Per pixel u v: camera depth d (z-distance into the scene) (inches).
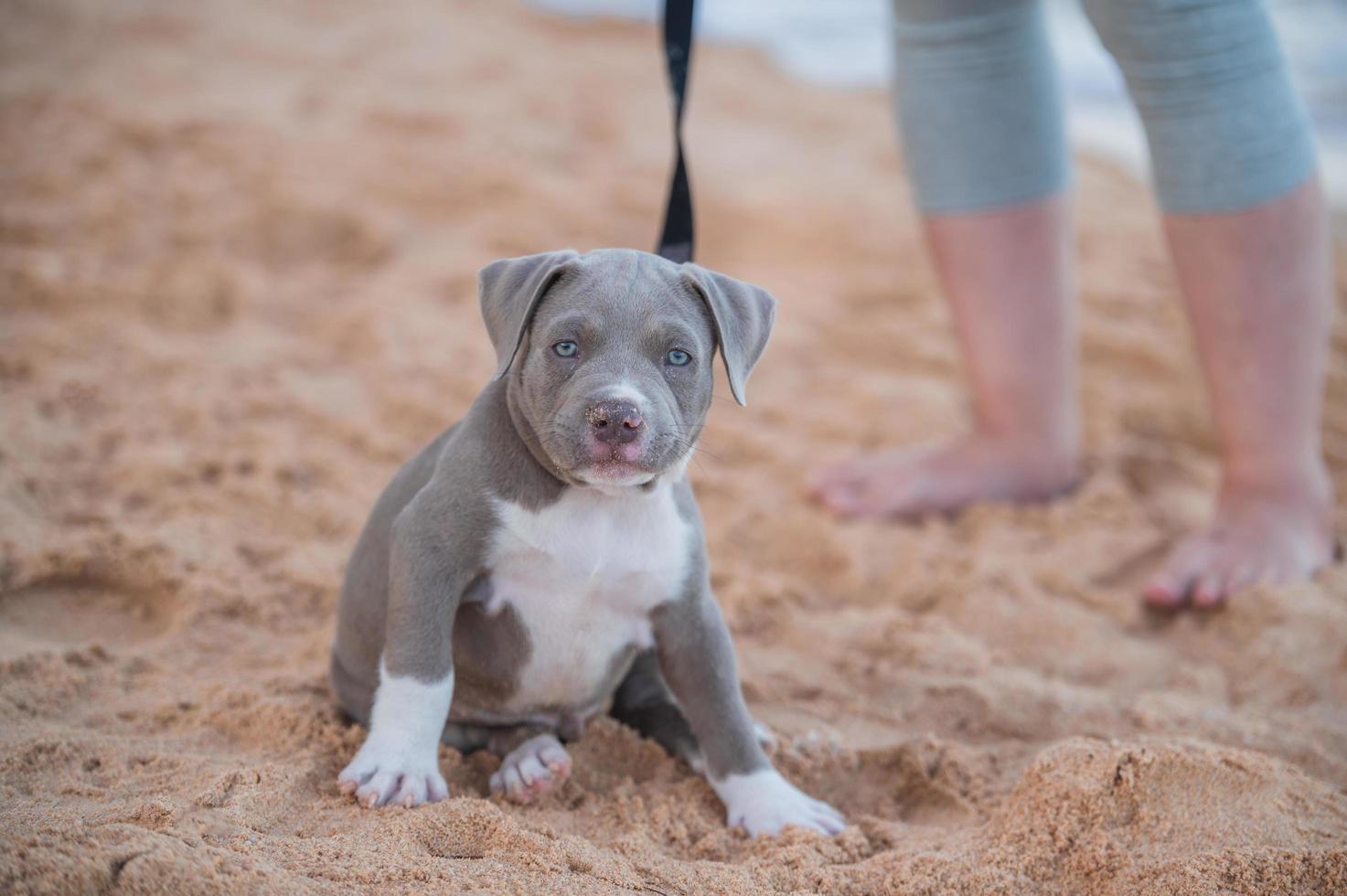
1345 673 74.1
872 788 69.1
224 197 105.4
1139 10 75.2
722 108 153.9
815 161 136.1
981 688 72.9
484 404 65.4
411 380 90.9
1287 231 77.2
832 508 84.8
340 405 88.7
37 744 65.1
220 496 80.8
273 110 126.2
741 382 64.9
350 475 83.3
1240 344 78.7
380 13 173.2
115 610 74.5
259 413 87.3
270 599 74.7
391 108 130.7
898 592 80.0
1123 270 110.8
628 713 70.2
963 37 80.7
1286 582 78.1
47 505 78.8
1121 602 79.4
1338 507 86.1
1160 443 93.4
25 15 144.9
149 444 83.7
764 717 71.1
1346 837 63.9
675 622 66.1
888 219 119.3
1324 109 152.6
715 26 227.3
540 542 64.6
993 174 82.2
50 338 90.0
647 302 64.2
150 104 121.9
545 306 64.5
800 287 108.4
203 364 90.4
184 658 71.6
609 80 157.6
